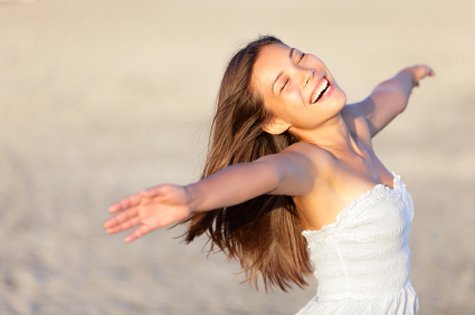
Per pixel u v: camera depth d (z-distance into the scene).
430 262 13.44
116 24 53.22
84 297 11.89
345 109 6.44
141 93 30.92
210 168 5.96
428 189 18.06
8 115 26.84
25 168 19.92
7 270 12.94
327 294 5.62
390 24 52.34
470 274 12.85
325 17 57.06
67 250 14.00
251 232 5.97
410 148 22.19
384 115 6.86
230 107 5.83
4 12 56.88
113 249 14.11
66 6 60.94
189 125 25.23
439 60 38.47
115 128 25.00
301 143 5.52
